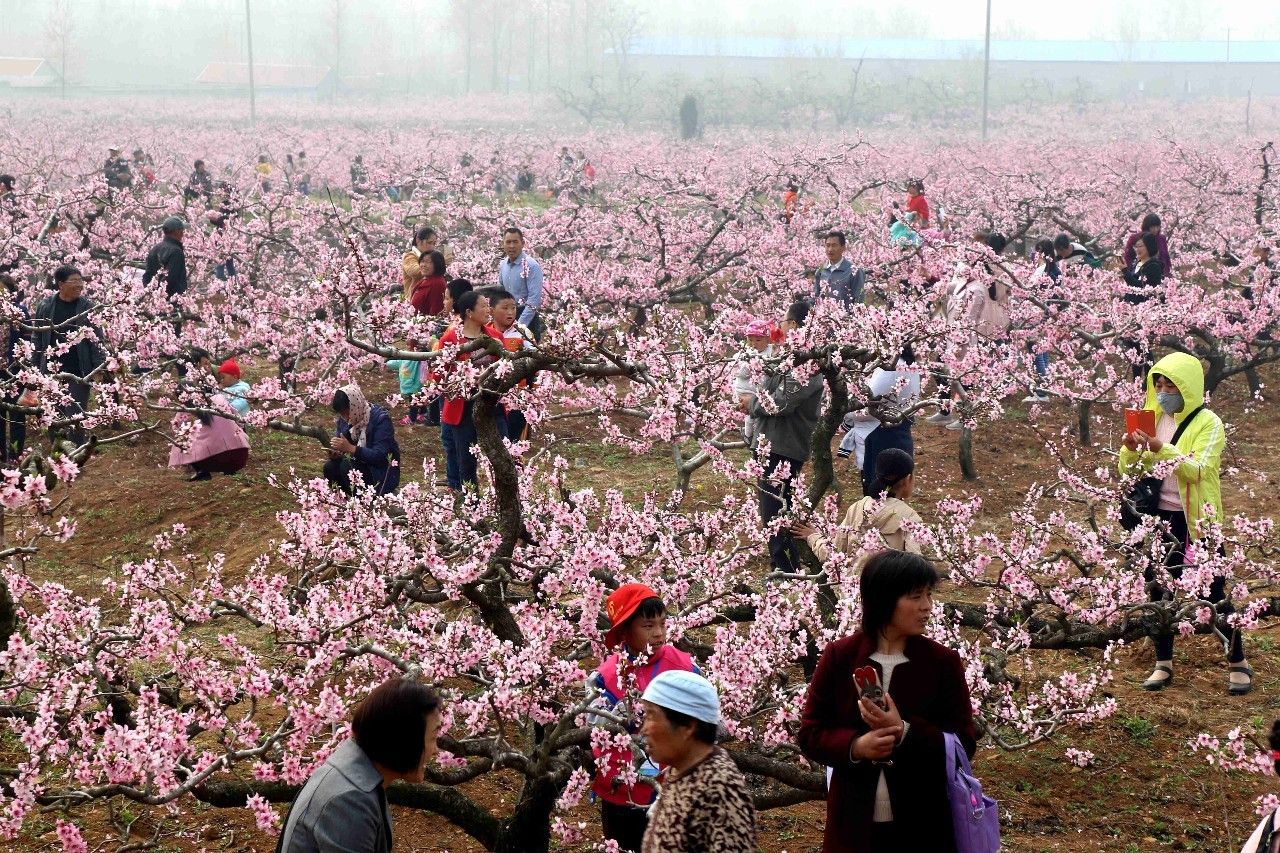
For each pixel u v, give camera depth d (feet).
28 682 15.57
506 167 126.62
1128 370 50.93
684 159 125.70
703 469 40.16
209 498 36.88
